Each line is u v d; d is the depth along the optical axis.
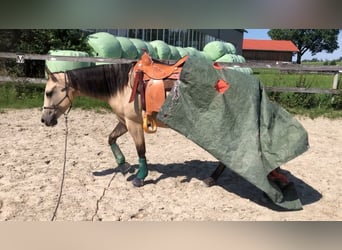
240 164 3.58
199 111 3.74
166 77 3.86
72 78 4.03
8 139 6.14
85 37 11.82
